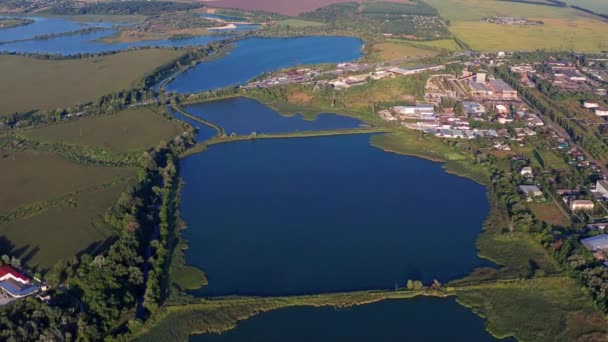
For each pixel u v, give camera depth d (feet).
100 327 562.25
